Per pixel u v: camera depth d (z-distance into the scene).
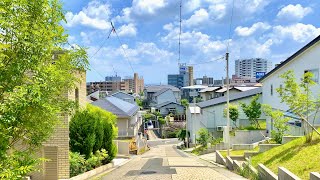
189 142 46.84
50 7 6.54
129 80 131.25
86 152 16.03
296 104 15.56
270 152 16.22
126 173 15.55
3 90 5.66
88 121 16.27
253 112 32.50
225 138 29.78
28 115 6.17
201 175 14.33
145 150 39.41
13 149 7.07
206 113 42.84
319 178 8.76
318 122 20.41
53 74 6.54
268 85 30.78
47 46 6.34
